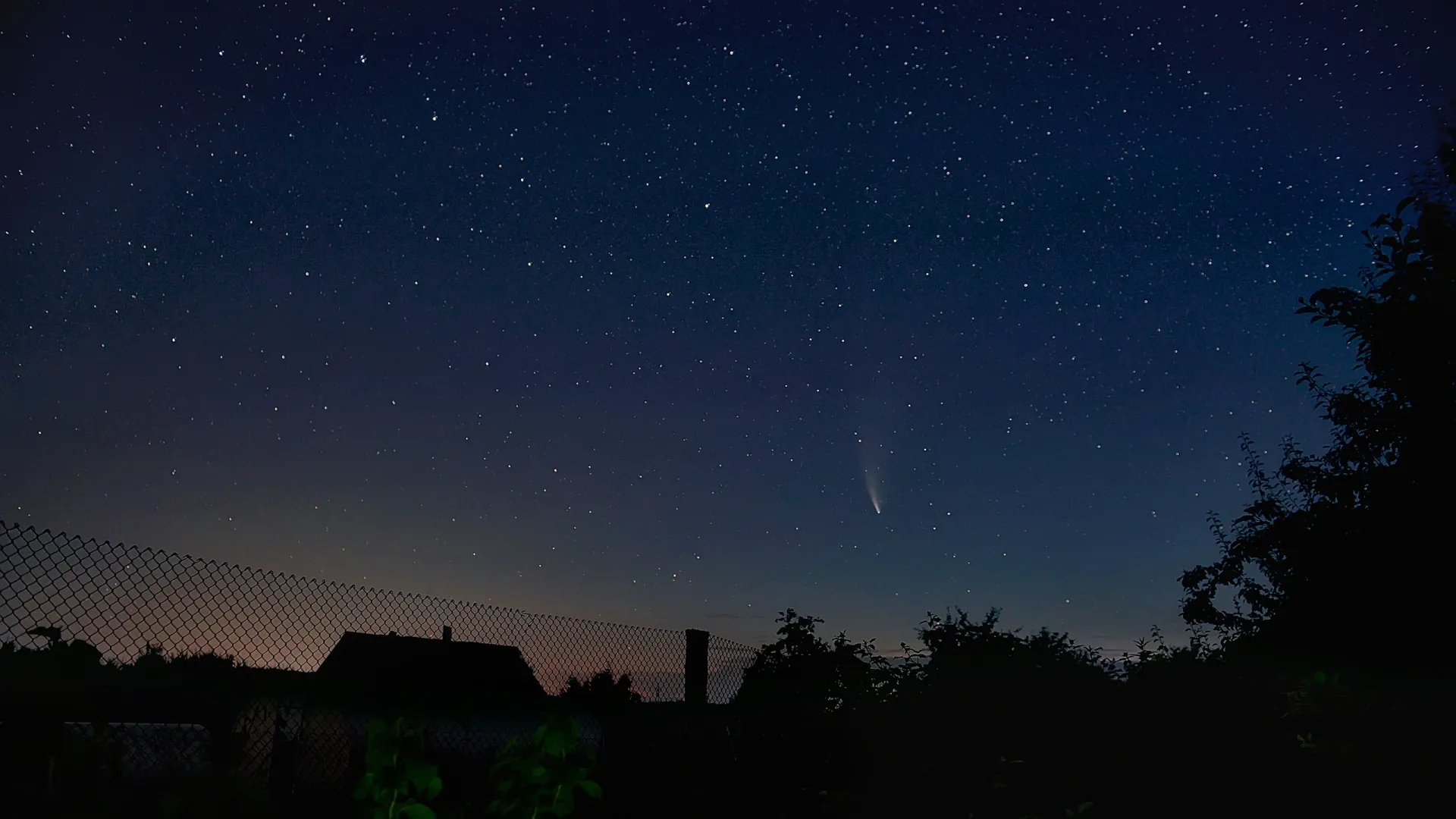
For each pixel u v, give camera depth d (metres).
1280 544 6.48
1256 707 4.81
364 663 5.05
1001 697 5.68
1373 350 5.56
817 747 6.12
